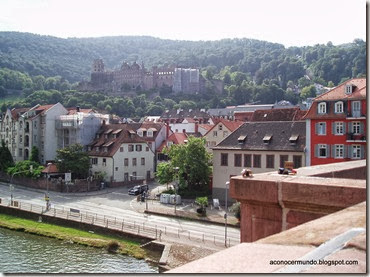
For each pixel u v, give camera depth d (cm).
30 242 4962
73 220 5538
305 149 5672
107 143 8531
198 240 4475
